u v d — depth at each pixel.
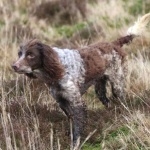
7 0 23.88
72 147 9.84
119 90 12.37
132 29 12.77
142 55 16.25
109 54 11.91
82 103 10.65
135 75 14.37
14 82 13.75
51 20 22.30
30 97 12.31
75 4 22.83
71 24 21.97
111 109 12.05
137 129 10.45
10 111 11.58
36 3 23.48
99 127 11.00
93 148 10.38
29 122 10.98
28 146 9.92
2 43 17.83
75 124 10.59
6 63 15.59
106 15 21.62
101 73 11.66
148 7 22.14
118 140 10.20
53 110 12.01
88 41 18.39
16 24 20.45
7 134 9.83
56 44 18.83
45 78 10.27
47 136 10.56
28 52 9.77
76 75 10.66
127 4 22.88
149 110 11.41
